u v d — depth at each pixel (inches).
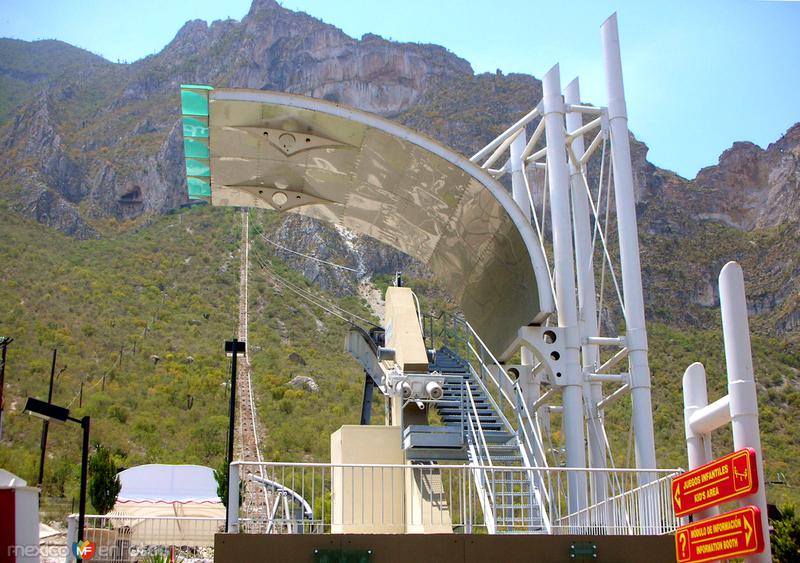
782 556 982.4
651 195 5876.0
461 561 600.1
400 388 910.4
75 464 2308.1
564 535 613.9
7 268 4586.6
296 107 928.9
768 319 4628.4
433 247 1143.0
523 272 964.6
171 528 1170.0
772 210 6003.9
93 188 6875.0
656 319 4613.7
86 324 3959.2
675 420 2923.2
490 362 1119.0
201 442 2783.0
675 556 618.8
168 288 4972.9
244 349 888.9
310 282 5393.7
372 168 1010.7
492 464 839.1
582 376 950.4
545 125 1029.8
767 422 3257.9
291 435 2930.6
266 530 665.0
